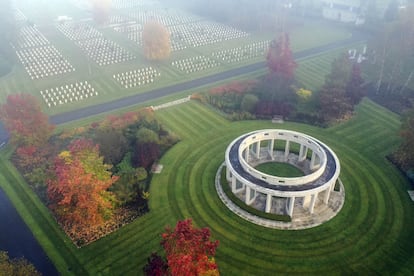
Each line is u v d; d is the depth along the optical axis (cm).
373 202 7888
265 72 14162
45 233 7225
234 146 8256
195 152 9475
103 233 7169
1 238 7144
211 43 17350
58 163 7875
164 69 14550
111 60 15362
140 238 7069
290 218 7350
